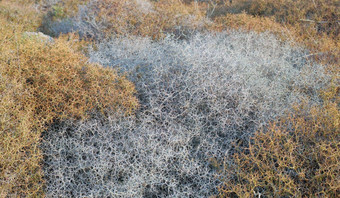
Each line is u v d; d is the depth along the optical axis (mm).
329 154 2764
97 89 3576
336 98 3746
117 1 6535
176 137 3182
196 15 6844
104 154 2996
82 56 4352
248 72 3986
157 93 3727
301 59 4980
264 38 5551
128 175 2893
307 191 2691
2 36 4609
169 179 2984
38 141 3113
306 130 3119
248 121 3504
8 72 3551
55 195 2713
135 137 3197
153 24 6012
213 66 3965
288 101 3752
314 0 6879
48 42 4602
